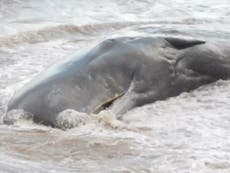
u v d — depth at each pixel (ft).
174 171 91.50
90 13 211.00
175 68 124.77
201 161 94.63
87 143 102.83
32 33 179.63
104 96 115.96
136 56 121.19
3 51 163.43
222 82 131.34
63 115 109.81
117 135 106.22
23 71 144.77
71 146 101.91
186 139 104.63
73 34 185.98
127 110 117.08
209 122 112.78
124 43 122.83
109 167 93.40
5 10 207.82
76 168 92.79
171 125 111.34
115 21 200.64
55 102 111.75
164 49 124.67
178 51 126.21
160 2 228.02
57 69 119.44
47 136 105.91
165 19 205.36
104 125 110.11
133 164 94.63
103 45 122.83
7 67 147.95
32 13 206.80
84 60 119.75
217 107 120.57
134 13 213.66
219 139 104.53
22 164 92.63
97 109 114.62
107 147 101.19
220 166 92.99
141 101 119.96
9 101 118.73
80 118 110.52
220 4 228.63
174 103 122.11
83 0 228.02
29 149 100.48
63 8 215.92
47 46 170.09
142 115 116.06
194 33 136.15
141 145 101.96
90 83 115.85
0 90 130.62
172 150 99.60
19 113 111.75
